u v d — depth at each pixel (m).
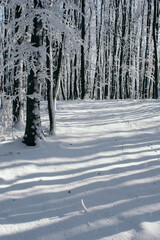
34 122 6.40
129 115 9.70
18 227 3.33
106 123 8.54
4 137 6.95
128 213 3.56
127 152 6.05
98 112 10.37
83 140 6.82
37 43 6.09
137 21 22.02
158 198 3.97
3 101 6.73
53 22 5.71
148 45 21.17
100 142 6.70
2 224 3.38
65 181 4.64
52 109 7.07
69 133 7.34
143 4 21.28
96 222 3.37
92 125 8.29
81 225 3.32
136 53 23.73
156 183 4.49
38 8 5.80
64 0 6.45
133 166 5.27
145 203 3.82
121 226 3.26
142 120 8.95
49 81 6.90
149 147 6.38
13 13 8.44
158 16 19.45
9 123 7.10
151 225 3.24
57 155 5.84
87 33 21.98
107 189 4.30
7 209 3.76
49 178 4.76
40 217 3.54
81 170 5.12
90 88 29.72
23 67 8.63
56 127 7.91
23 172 4.97
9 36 7.59
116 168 5.17
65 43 7.29
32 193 4.20
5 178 4.71
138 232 3.10
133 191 4.22
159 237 3.00
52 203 3.91
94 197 4.06
